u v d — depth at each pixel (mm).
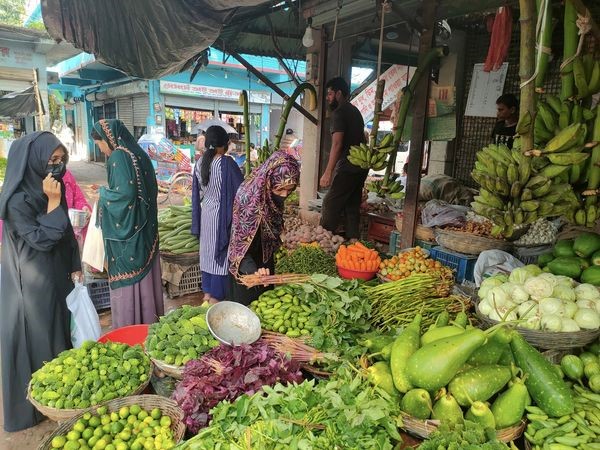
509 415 1634
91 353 2369
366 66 7270
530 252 3488
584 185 2098
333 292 2559
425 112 3881
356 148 3672
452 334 1838
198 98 15875
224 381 1975
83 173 16891
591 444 1540
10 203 2561
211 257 3904
